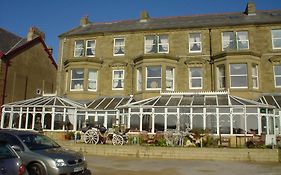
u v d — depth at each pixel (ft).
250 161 55.83
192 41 92.07
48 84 122.31
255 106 69.67
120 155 61.05
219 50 88.89
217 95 77.05
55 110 84.58
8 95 100.63
